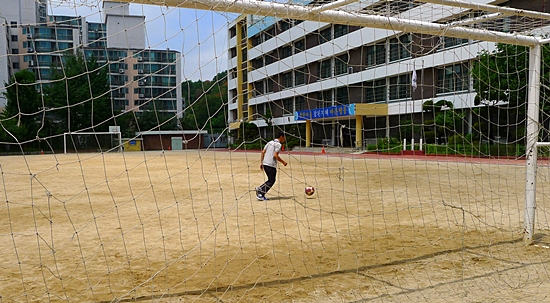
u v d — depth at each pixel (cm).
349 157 2472
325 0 486
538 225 685
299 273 461
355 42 2548
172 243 591
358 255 526
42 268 484
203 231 660
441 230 655
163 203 945
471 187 1141
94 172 1823
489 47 1781
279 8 447
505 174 1424
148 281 439
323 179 1401
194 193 1111
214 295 400
